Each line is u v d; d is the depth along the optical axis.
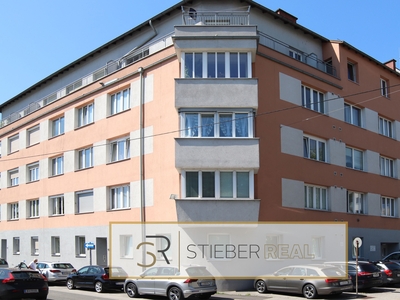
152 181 23.72
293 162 24.02
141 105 24.77
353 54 29.39
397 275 22.94
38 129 33.84
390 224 30.88
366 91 29.48
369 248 28.52
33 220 33.03
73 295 20.28
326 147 26.61
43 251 31.48
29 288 17.25
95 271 22.42
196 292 17.89
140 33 26.98
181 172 21.39
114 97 27.16
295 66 25.02
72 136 29.70
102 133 27.27
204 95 21.70
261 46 23.42
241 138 21.31
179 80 21.84
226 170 21.41
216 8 23.92
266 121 22.97
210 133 21.55
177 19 24.81
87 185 28.00
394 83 33.34
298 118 24.73
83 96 28.94
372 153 30.06
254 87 21.77
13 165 36.59
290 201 23.50
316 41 28.42
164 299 18.97
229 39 21.88
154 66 24.45
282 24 26.22
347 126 28.09
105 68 28.19
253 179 21.39
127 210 24.98
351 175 27.88
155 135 23.86
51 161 32.03
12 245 35.44
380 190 30.36
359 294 20.45
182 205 21.08
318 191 25.81
